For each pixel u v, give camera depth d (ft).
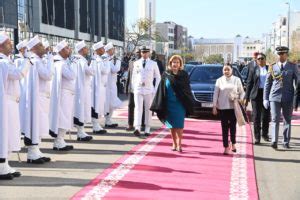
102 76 40.98
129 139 38.01
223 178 25.46
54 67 31.76
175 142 33.17
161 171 26.78
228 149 32.12
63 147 32.94
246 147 35.06
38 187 23.04
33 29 121.90
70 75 32.24
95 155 31.27
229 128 33.47
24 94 27.94
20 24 113.29
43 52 28.45
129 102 42.50
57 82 32.17
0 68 24.18
